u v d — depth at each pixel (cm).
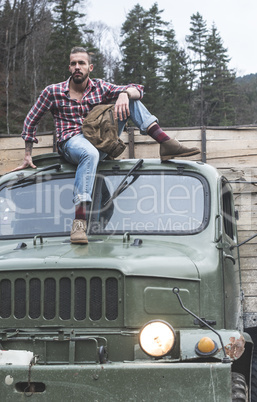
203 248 403
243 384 340
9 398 307
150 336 311
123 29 8194
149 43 7675
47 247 397
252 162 634
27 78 6200
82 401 304
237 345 321
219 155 638
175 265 365
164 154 460
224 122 8488
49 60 6184
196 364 302
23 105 5844
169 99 7531
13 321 357
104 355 328
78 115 479
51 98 482
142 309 348
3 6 6694
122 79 7500
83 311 349
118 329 344
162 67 7988
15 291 359
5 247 425
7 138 668
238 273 497
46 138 655
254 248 621
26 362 318
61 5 6291
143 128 471
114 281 348
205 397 299
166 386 301
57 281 352
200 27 9338
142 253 370
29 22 6775
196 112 8631
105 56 7694
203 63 9162
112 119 456
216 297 381
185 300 363
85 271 350
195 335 329
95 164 437
